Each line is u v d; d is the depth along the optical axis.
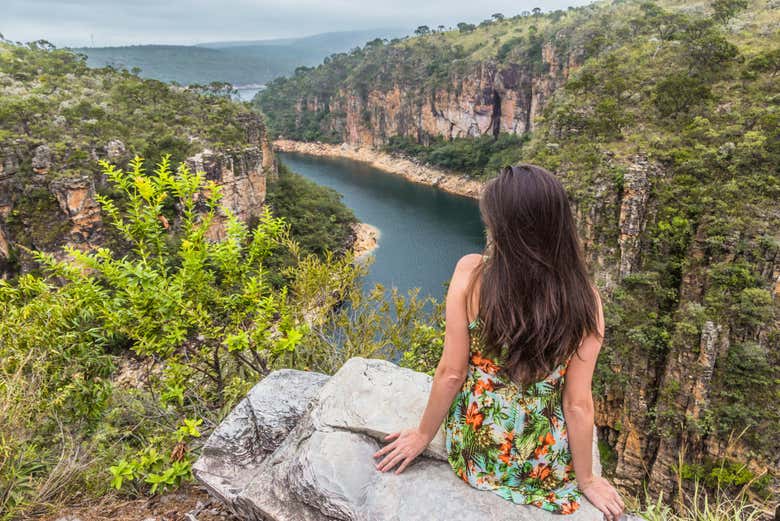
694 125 32.34
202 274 5.39
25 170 37.25
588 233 31.34
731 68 37.69
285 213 59.75
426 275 49.22
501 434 2.01
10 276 38.28
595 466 2.35
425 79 110.94
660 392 25.06
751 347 22.66
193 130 52.41
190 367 5.43
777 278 23.92
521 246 1.69
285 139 139.00
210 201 5.55
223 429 2.91
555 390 1.95
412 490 2.12
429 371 6.55
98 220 39.28
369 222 66.75
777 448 20.91
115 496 3.59
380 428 2.41
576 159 34.19
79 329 5.10
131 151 43.16
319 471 2.23
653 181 29.05
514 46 98.44
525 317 1.71
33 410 4.36
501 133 98.31
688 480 22.84
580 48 80.38
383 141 119.69
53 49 83.81
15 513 3.33
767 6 51.66
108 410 5.73
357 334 6.82
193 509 3.28
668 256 28.45
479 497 2.08
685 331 24.00
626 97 39.69
